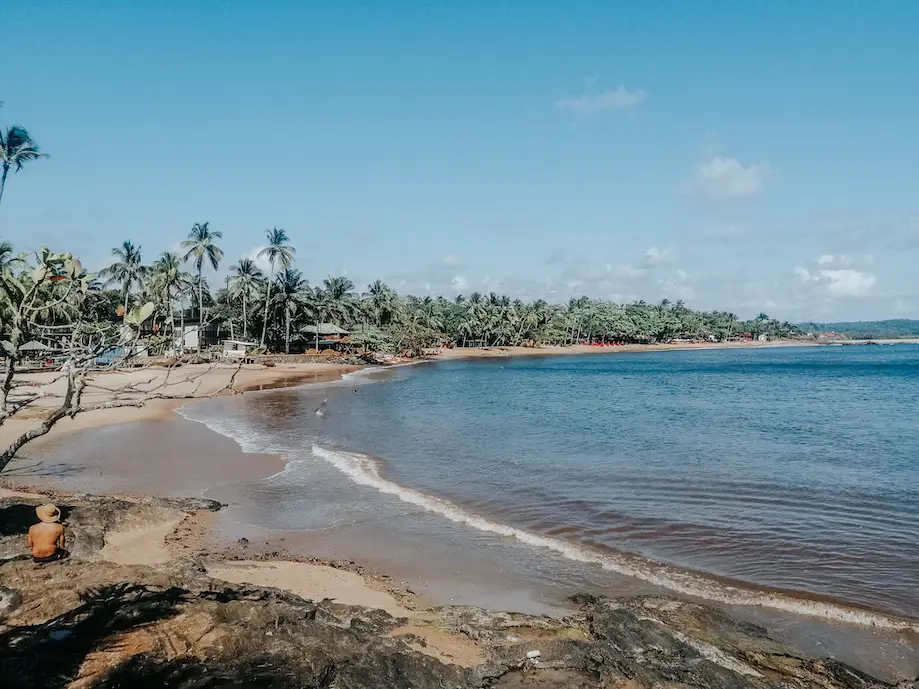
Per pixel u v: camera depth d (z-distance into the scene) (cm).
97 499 1616
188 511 1625
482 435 2967
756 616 1056
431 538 1459
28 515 1409
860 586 1173
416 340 11762
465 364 10725
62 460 2275
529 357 13850
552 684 814
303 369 8031
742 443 2739
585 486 1938
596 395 5172
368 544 1422
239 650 824
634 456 2427
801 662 882
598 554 1352
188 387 4934
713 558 1324
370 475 2080
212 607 923
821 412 3941
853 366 10000
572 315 17225
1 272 766
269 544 1416
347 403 4403
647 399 4825
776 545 1395
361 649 867
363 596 1128
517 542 1430
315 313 9662
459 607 1068
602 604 1073
